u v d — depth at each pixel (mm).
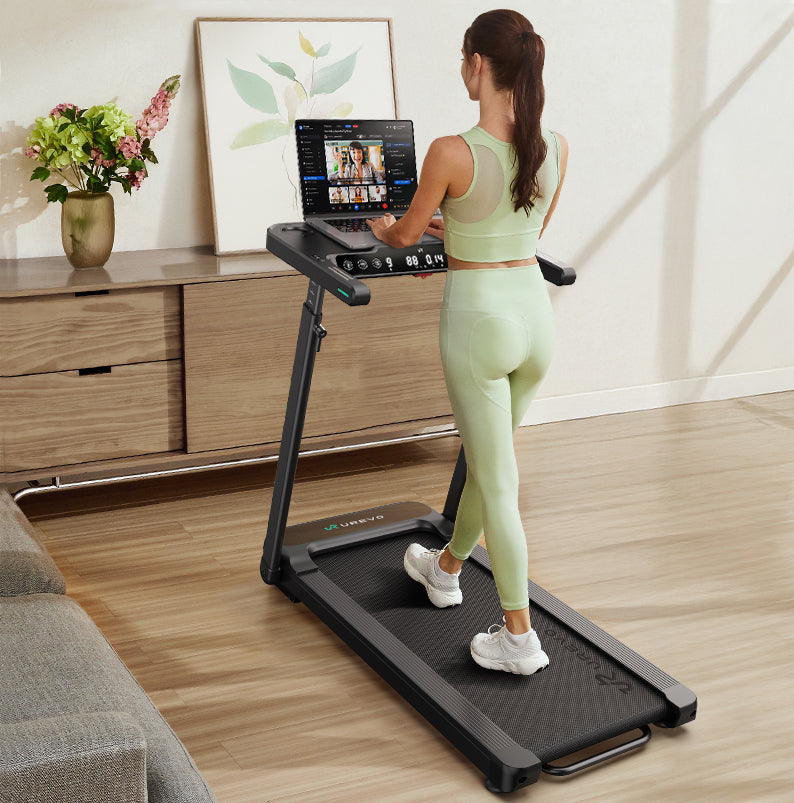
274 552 2963
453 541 2754
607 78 4406
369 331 3729
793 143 4910
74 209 3375
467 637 2670
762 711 2486
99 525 3449
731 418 4762
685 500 3771
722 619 2920
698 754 2326
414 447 4273
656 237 4711
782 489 3891
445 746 2346
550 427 4605
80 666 1817
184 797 1557
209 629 2816
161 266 3533
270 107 3820
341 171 3000
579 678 2482
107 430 3408
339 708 2477
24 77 3484
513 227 2326
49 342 3240
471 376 2354
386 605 2824
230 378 3527
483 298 2328
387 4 3973
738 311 5012
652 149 4582
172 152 3756
